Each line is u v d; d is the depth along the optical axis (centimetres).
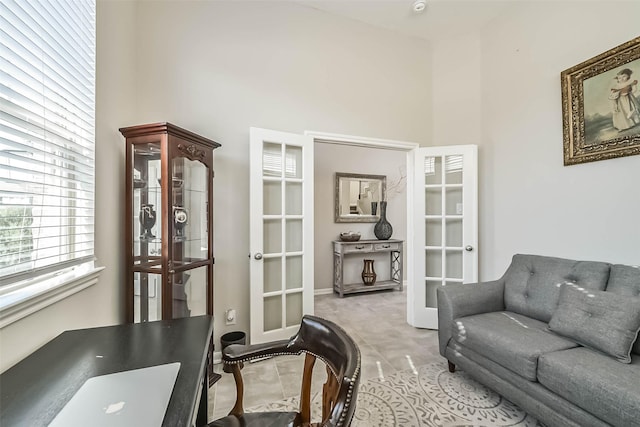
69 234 149
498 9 298
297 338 121
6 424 68
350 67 311
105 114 182
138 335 119
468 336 203
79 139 155
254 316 259
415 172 333
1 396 79
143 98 233
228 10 263
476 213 312
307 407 113
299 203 290
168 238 196
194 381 86
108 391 81
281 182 277
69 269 151
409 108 338
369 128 319
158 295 202
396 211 525
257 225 260
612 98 209
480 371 195
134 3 226
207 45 255
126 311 202
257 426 107
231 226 263
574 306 178
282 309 276
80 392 80
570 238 239
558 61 248
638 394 121
